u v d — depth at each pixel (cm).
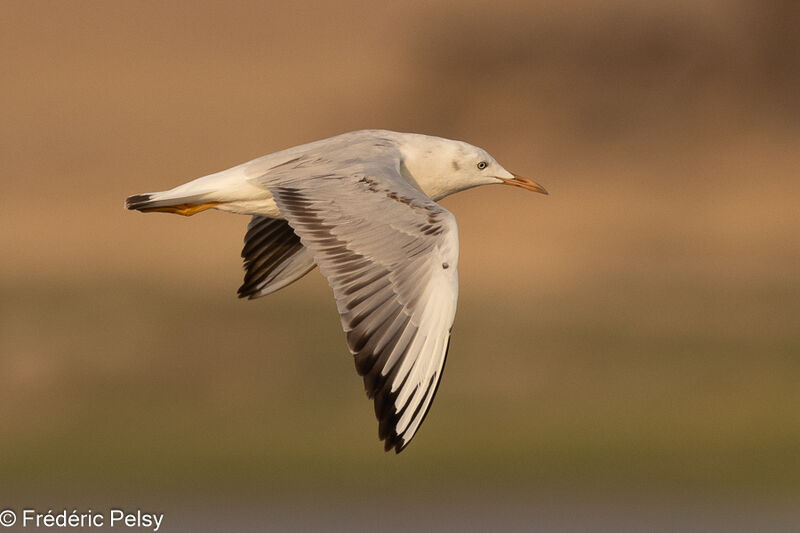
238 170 757
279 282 834
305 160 744
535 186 852
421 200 659
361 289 624
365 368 605
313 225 659
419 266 623
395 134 835
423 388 607
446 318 614
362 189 677
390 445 595
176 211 768
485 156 850
